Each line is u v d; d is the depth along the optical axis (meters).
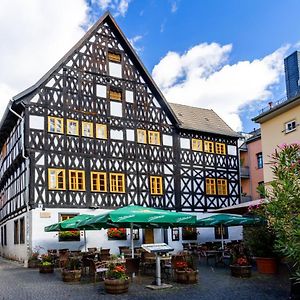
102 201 19.86
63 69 19.91
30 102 18.69
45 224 18.05
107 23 21.81
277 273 11.62
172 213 10.76
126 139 21.34
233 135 25.69
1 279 12.62
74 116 19.83
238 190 25.44
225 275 11.73
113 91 21.50
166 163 22.64
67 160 19.20
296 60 23.47
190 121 24.94
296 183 5.15
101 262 11.35
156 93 22.91
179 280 10.34
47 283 11.26
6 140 24.19
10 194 22.73
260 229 11.84
